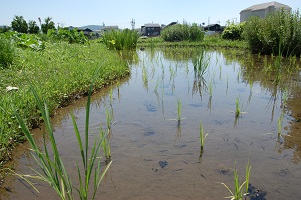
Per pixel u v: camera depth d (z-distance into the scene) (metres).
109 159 2.91
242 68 8.66
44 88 4.54
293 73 7.51
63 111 4.46
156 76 7.48
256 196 2.28
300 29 10.74
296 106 4.63
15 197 2.30
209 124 3.84
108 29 17.25
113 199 2.26
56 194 2.35
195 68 7.41
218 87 6.10
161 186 2.43
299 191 2.35
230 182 2.48
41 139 3.43
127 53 13.77
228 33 21.02
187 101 4.99
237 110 4.17
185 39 22.42
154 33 62.97
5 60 6.56
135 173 2.64
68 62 7.30
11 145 3.21
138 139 3.38
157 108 4.59
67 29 16.81
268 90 5.76
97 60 7.88
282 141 3.29
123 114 4.29
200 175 2.60
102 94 5.52
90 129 3.70
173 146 3.19
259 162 2.82
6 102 3.67
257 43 12.95
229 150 3.08
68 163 2.82
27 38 11.20
